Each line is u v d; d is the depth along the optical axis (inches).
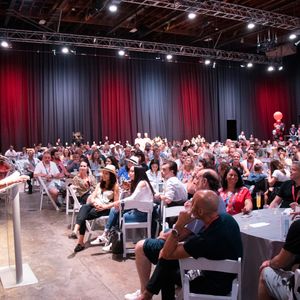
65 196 302.8
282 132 752.3
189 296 92.6
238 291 90.2
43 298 132.6
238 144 498.3
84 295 134.4
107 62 666.8
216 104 763.4
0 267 164.2
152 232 185.3
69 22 567.2
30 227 236.4
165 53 631.8
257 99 808.3
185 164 244.1
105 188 198.4
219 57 682.2
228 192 158.7
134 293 127.2
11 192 144.0
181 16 551.5
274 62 745.6
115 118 672.4
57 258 174.9
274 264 92.2
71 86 639.1
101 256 175.9
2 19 556.4
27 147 611.5
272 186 223.1
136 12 505.4
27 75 610.5
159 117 707.4
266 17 500.1
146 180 183.5
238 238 95.6
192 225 108.4
